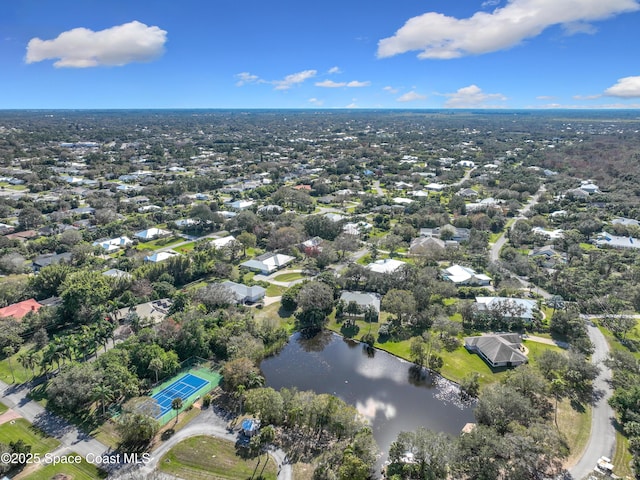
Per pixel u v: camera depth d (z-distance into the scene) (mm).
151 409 81438
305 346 118250
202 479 71125
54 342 101125
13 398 91062
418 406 92875
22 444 74188
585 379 97375
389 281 144875
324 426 83000
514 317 123562
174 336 107875
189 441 79688
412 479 72062
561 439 76062
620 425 84875
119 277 140500
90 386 87250
